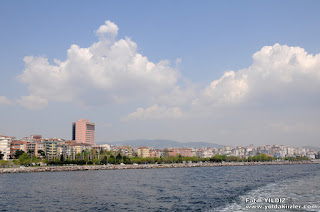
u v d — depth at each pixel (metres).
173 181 131.00
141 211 62.25
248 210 56.59
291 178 131.38
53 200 77.06
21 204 71.69
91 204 70.62
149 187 106.25
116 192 92.25
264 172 195.75
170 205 68.31
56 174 187.50
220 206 63.12
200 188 100.88
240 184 110.31
